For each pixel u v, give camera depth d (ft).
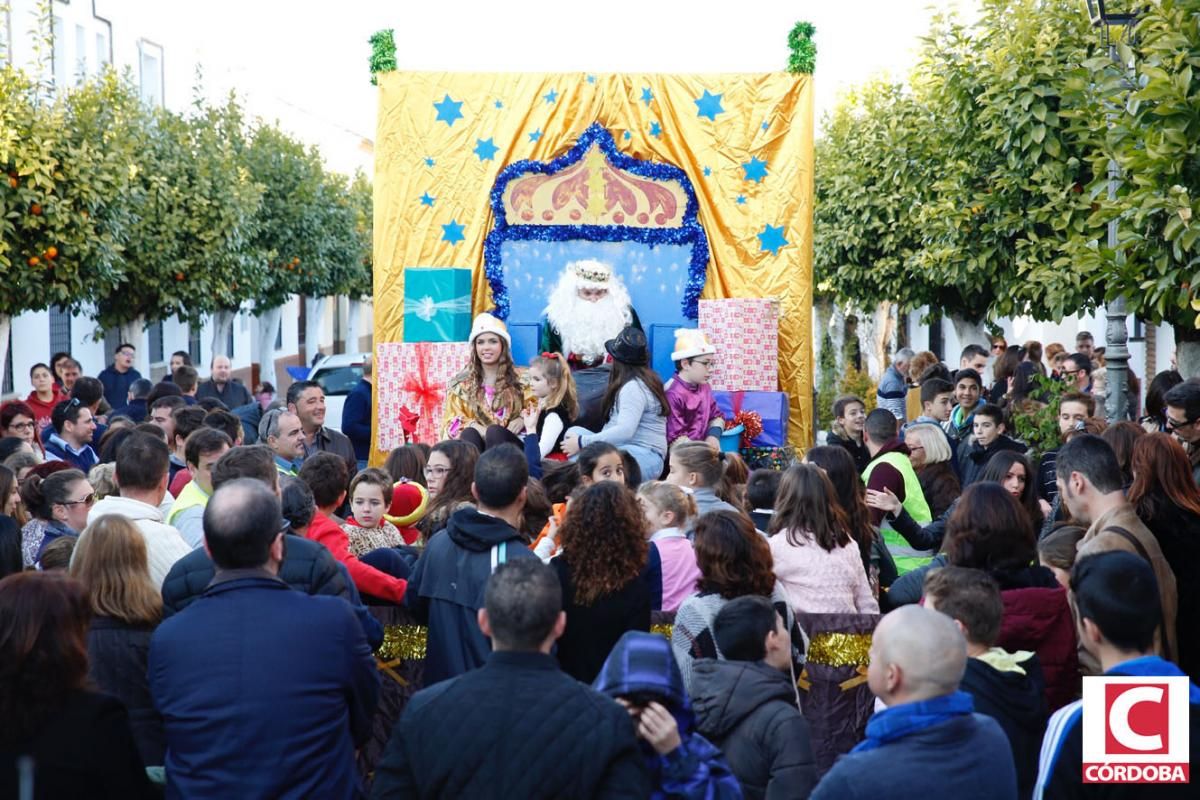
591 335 36.37
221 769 14.08
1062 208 43.27
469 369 34.22
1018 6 45.42
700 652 17.15
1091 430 31.30
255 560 14.84
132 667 16.76
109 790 13.28
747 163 36.63
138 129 66.80
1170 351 74.28
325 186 113.70
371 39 36.68
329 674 14.56
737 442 35.70
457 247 36.63
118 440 30.91
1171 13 25.14
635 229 36.60
